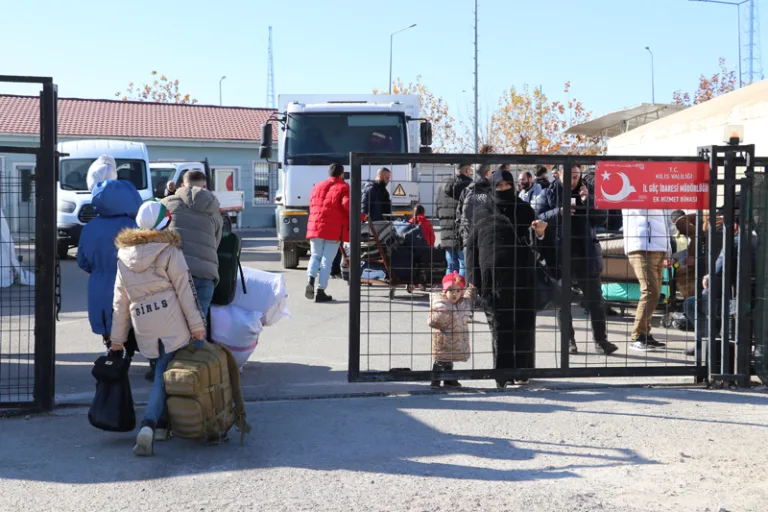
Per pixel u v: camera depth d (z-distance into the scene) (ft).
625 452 17.47
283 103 53.31
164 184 78.28
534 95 150.82
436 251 38.34
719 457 17.13
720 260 23.31
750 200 22.43
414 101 53.78
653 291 27.86
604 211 28.40
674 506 14.57
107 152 68.33
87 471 16.35
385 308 37.68
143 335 17.47
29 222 21.45
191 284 17.56
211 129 120.26
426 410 20.67
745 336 22.70
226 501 14.82
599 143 131.34
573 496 15.03
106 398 17.85
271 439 18.38
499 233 22.88
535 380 24.07
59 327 33.50
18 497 15.03
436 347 22.70
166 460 16.98
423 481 15.80
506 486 15.55
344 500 14.84
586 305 27.71
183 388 16.89
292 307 38.01
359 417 20.08
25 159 67.67
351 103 51.83
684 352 27.73
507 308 22.98
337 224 38.96
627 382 23.75
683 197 22.70
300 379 24.36
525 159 22.20
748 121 41.65
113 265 21.09
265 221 122.11
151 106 125.80
